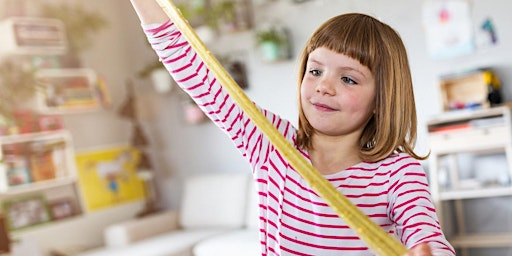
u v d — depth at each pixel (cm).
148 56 532
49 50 462
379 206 103
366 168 106
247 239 398
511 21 360
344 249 103
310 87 107
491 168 380
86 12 508
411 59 393
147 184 538
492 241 358
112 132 523
